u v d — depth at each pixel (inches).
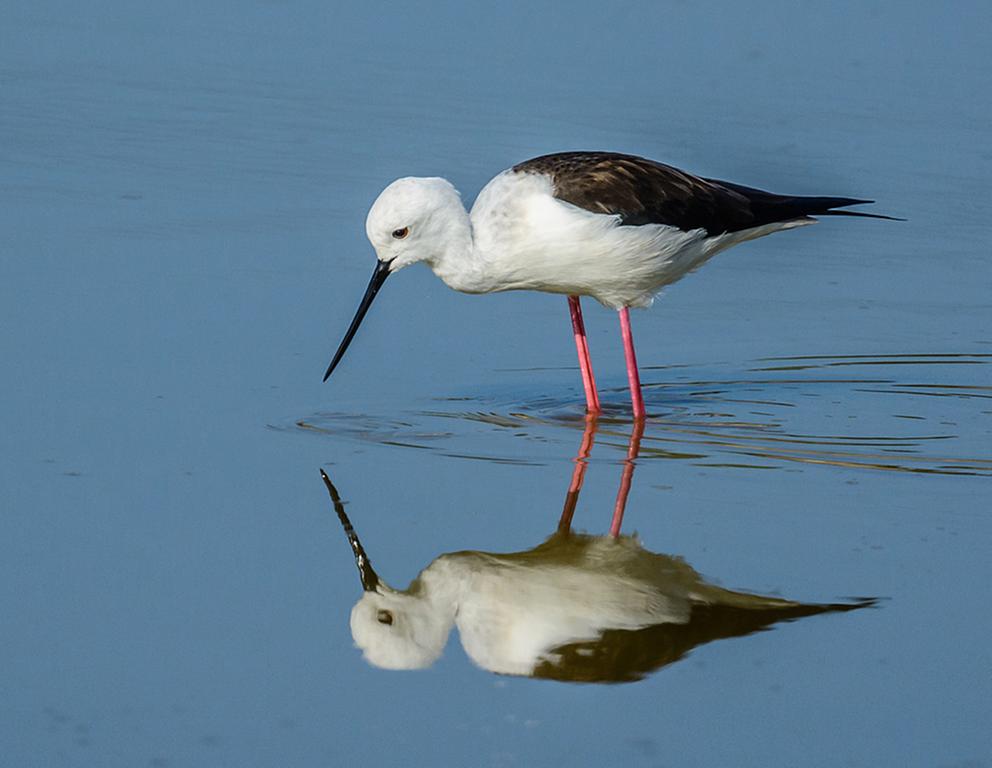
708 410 447.8
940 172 620.7
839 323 521.0
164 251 525.0
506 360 480.4
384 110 657.6
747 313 531.2
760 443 419.5
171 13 768.9
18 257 514.3
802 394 462.9
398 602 331.3
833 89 690.2
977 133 650.8
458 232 423.5
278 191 578.9
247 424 413.7
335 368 456.8
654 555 352.8
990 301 536.7
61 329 465.7
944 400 458.0
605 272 432.5
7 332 462.0
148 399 424.8
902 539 357.4
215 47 726.5
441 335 493.0
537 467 397.4
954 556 348.5
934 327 516.4
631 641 317.1
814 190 604.7
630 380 443.2
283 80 690.2
